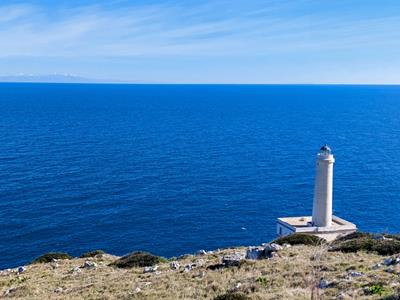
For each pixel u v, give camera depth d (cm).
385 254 2802
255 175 11094
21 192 8844
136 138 16700
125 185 9775
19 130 17662
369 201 9056
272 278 2264
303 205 8725
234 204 8706
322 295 1880
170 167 11738
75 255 6266
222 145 15550
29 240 6669
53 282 2917
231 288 2192
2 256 6128
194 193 9362
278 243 3566
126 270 3122
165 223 7600
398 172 11606
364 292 1834
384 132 19488
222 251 3528
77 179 10075
